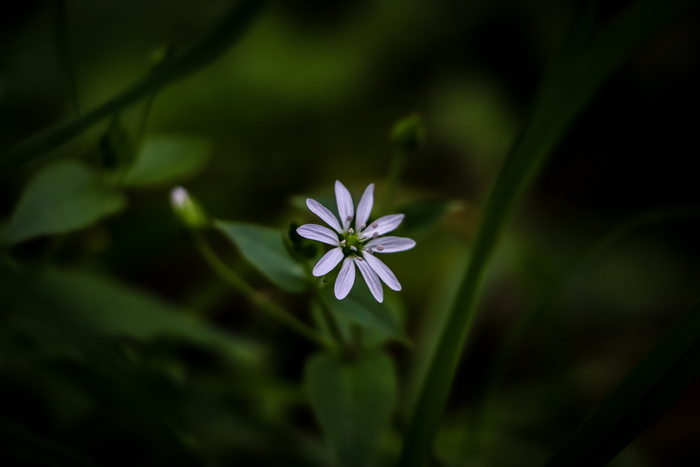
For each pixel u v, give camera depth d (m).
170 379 0.21
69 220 0.21
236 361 0.23
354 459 0.20
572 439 0.19
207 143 0.22
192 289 0.25
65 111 0.26
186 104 0.27
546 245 0.28
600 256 0.27
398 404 0.23
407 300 0.26
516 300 0.26
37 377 0.21
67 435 0.21
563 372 0.24
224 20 0.20
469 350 0.26
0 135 0.26
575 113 0.20
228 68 0.27
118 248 0.24
